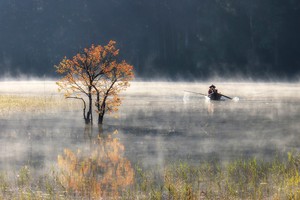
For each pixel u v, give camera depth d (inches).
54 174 1267.2
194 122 2416.3
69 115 2652.6
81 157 1509.6
